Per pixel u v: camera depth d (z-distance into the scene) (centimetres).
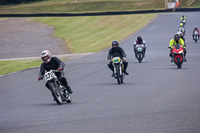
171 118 2177
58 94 2894
